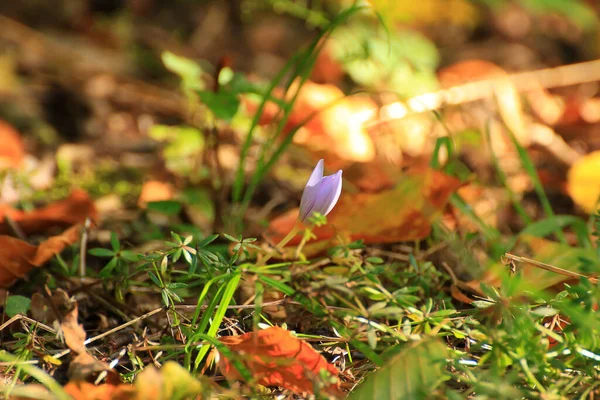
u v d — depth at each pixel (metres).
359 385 1.16
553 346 1.18
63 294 1.22
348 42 1.77
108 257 1.38
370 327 1.15
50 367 1.19
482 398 1.11
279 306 1.25
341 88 1.95
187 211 1.46
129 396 1.13
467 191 1.46
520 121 1.72
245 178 1.55
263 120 1.52
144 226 1.44
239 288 1.27
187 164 1.56
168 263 1.33
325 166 1.50
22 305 1.23
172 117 1.88
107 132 1.76
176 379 1.11
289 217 1.34
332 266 1.29
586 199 1.53
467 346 1.19
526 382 1.15
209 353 1.18
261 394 1.15
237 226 1.40
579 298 1.16
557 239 1.45
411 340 1.17
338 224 1.28
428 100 1.64
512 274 1.23
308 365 1.15
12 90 1.88
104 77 2.00
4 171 1.45
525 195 1.60
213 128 1.45
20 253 1.26
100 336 1.20
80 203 1.36
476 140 1.58
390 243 1.37
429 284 1.26
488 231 1.36
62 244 1.27
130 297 1.29
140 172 1.58
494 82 1.75
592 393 1.14
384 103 1.67
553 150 1.72
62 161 1.55
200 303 1.19
